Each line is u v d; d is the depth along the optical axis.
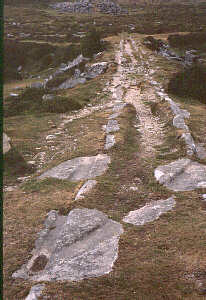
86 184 9.15
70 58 43.59
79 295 5.17
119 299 5.08
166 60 34.84
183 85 21.89
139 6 109.56
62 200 8.50
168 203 8.09
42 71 45.34
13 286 5.52
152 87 22.81
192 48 43.25
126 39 46.09
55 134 15.00
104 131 14.21
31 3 107.38
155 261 5.91
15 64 50.03
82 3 99.25
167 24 60.62
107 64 30.62
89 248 6.40
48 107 20.12
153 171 9.89
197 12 78.12
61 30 64.75
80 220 7.29
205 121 15.58
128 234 6.81
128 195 8.63
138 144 12.48
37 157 12.38
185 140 11.91
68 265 5.92
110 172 9.99
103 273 5.66
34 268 5.98
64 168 10.59
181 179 9.35
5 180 10.46
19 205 8.45
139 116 16.58
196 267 5.66
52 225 7.36
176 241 6.48
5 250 6.51
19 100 22.19
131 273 5.63
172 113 15.66
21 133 15.55
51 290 5.29
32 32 63.72
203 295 5.05
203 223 7.09
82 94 23.16
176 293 5.13
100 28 59.81
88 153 11.55
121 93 21.92
